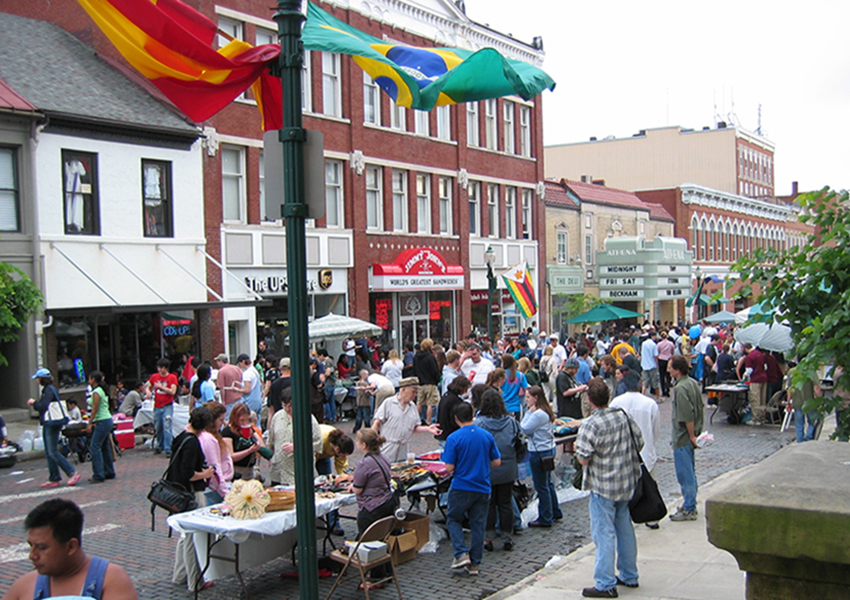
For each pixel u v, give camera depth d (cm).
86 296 2027
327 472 1030
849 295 557
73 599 333
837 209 641
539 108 3875
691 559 827
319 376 1630
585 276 4306
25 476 1395
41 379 1305
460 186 3341
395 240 2992
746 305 4719
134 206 2145
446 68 837
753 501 202
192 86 605
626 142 6781
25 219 1927
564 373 1399
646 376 2445
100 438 1338
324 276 2683
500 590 784
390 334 3019
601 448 728
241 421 971
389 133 2975
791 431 1797
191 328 2283
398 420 1059
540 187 3878
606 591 721
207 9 2320
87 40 2414
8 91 1930
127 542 973
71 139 2009
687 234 5312
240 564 776
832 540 191
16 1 2589
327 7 2730
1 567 874
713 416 2047
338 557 760
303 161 499
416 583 812
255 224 2480
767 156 7294
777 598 208
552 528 1005
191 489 840
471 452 823
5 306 1588
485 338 2852
